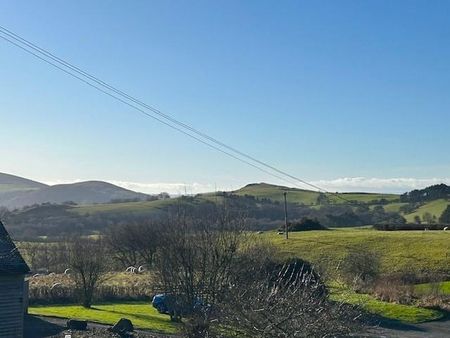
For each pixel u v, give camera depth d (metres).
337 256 63.69
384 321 40.50
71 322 31.55
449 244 69.25
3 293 27.53
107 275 52.34
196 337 18.88
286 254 64.12
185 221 30.44
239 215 32.38
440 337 36.19
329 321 14.95
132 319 34.97
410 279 55.22
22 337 28.28
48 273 58.62
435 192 105.19
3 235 29.45
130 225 70.56
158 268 30.48
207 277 25.92
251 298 15.59
